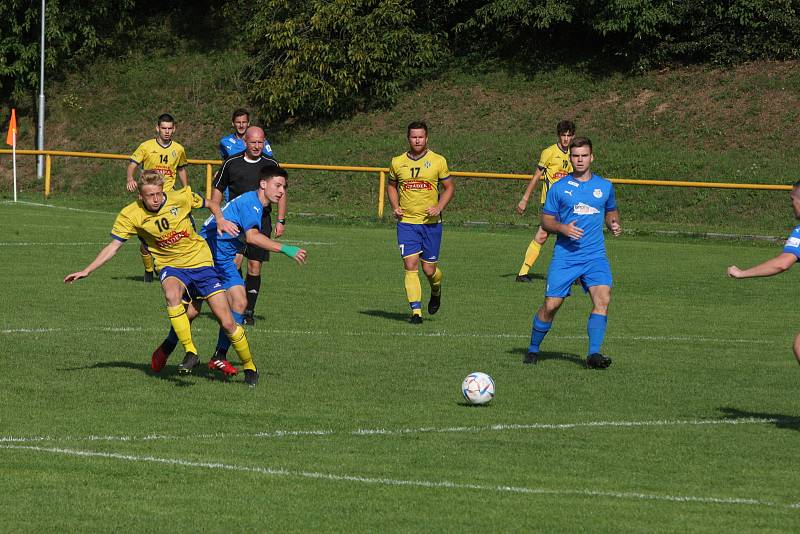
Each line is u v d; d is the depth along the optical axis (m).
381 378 28.83
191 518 17.25
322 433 22.81
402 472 19.98
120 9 129.88
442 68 117.06
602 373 30.11
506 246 69.00
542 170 52.56
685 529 17.05
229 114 118.19
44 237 65.94
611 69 110.38
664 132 98.75
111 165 112.75
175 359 30.80
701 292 48.91
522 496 18.62
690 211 86.50
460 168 98.00
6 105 124.06
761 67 103.62
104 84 125.19
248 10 129.88
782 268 23.19
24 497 18.17
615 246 70.38
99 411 24.34
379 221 85.19
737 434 23.39
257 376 27.67
